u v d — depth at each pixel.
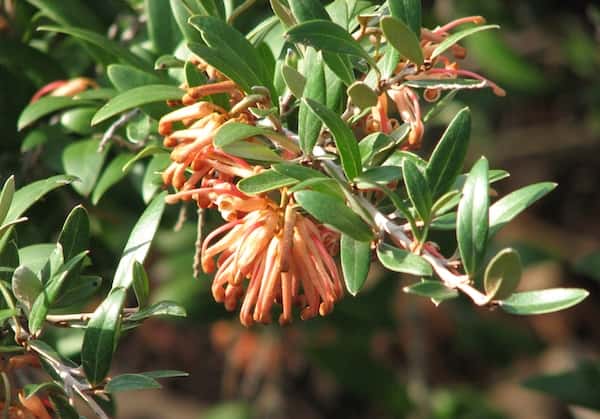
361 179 0.78
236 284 0.78
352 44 0.79
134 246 0.82
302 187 0.77
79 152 0.90
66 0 0.94
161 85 0.83
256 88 0.79
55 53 0.98
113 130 0.87
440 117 1.16
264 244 0.77
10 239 0.82
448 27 0.80
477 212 0.77
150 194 0.86
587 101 1.34
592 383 1.12
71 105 0.91
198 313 1.16
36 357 0.81
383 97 0.80
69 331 1.02
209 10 0.84
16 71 0.95
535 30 1.32
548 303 0.76
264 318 0.77
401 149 0.81
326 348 1.35
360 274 0.78
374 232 0.78
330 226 0.77
